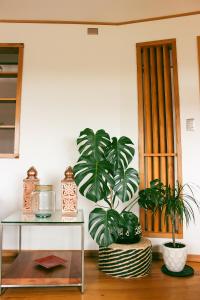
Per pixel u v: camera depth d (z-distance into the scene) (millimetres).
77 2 2547
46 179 2600
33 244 2555
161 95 2656
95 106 2689
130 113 2654
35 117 2664
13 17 2740
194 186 2445
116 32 2771
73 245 2562
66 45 2758
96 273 2100
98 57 2746
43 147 2635
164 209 2463
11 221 1804
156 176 2576
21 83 2693
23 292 1796
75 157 2625
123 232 2102
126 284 1903
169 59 2676
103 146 2244
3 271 2104
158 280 1973
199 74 2541
